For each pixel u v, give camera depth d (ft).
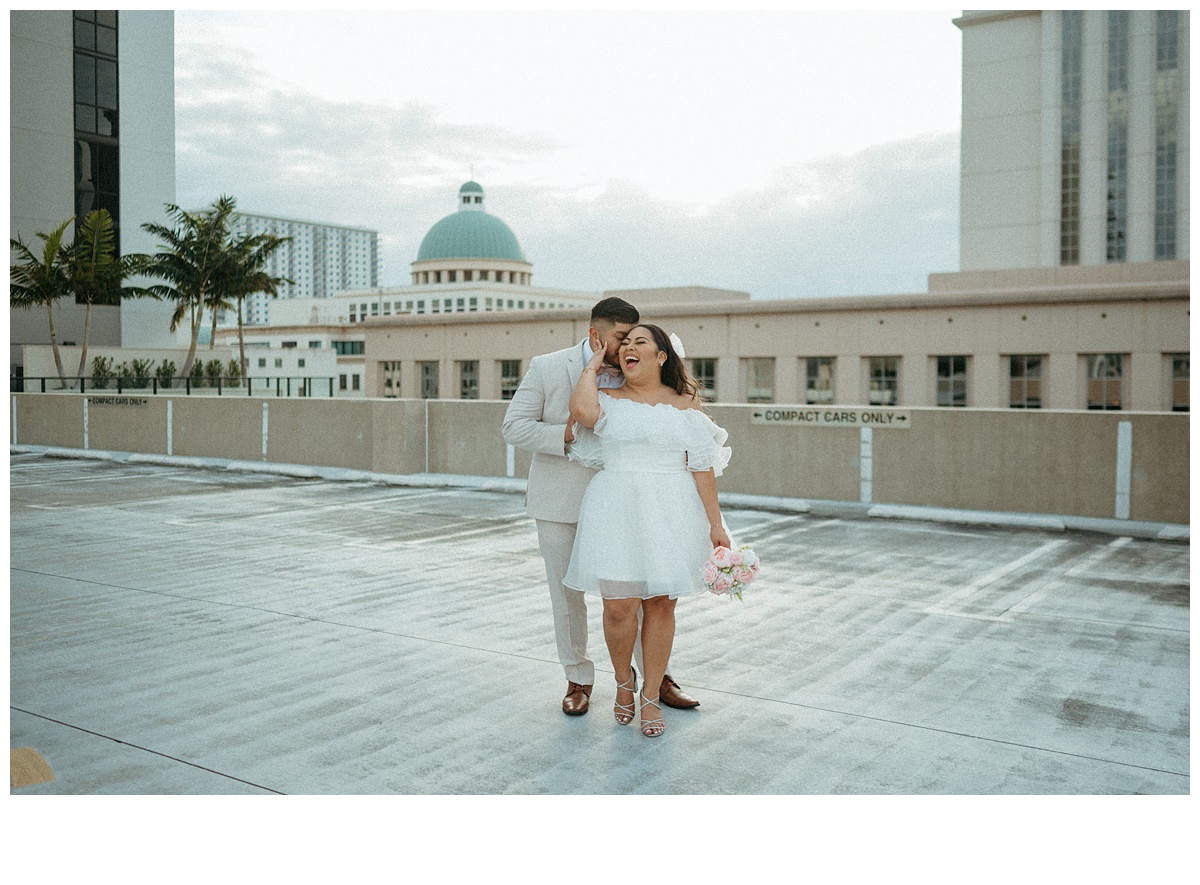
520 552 30.35
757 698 16.15
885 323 110.73
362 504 42.16
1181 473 34.37
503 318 133.39
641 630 15.07
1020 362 105.91
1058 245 230.48
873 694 16.37
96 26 147.43
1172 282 98.89
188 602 23.22
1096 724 14.93
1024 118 235.81
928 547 31.45
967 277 123.75
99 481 51.24
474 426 49.85
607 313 14.71
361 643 19.51
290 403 55.83
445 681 17.01
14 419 72.23
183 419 61.62
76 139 145.89
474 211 461.37
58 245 126.93
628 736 14.38
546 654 18.75
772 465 41.50
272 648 19.11
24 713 15.26
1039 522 35.12
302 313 465.06
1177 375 99.96
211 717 15.11
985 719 15.14
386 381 144.05
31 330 139.44
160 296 144.66
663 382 14.92
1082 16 226.38
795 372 115.34
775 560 29.09
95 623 21.11
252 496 44.98
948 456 38.17
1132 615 22.13
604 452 14.32
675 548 14.15
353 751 13.74
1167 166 220.02
